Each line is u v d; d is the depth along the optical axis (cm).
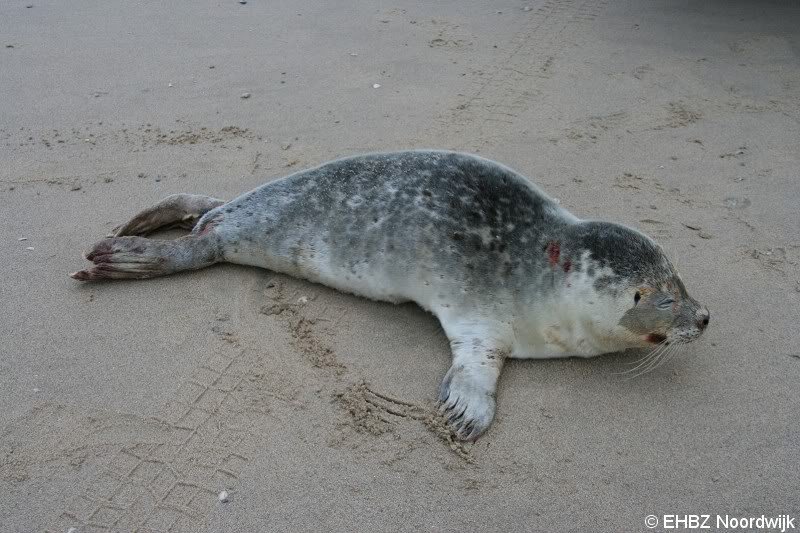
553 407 156
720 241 191
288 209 176
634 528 139
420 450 149
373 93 246
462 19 302
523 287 163
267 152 217
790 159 220
